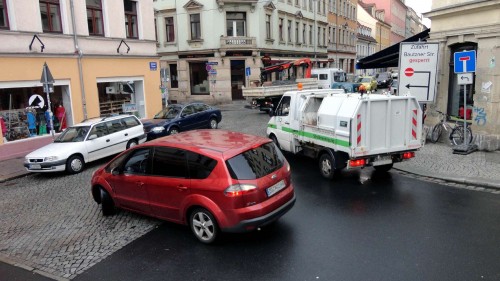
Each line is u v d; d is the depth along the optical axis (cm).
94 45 1681
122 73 1823
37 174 1161
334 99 880
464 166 940
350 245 560
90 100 1672
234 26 3219
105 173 718
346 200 755
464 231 591
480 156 1035
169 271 516
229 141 616
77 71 1605
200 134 681
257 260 530
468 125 1182
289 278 479
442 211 677
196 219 591
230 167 549
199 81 3359
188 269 517
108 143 1240
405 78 1180
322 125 902
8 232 692
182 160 594
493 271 474
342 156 871
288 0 3678
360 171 970
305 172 981
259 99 2275
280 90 2284
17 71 1380
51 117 1331
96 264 548
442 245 547
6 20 1357
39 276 527
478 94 1116
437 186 823
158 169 626
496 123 1084
